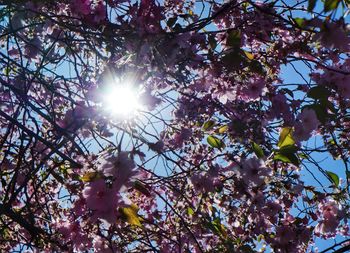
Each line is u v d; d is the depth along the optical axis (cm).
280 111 339
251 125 346
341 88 319
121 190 216
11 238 411
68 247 322
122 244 346
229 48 310
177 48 316
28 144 308
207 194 362
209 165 360
